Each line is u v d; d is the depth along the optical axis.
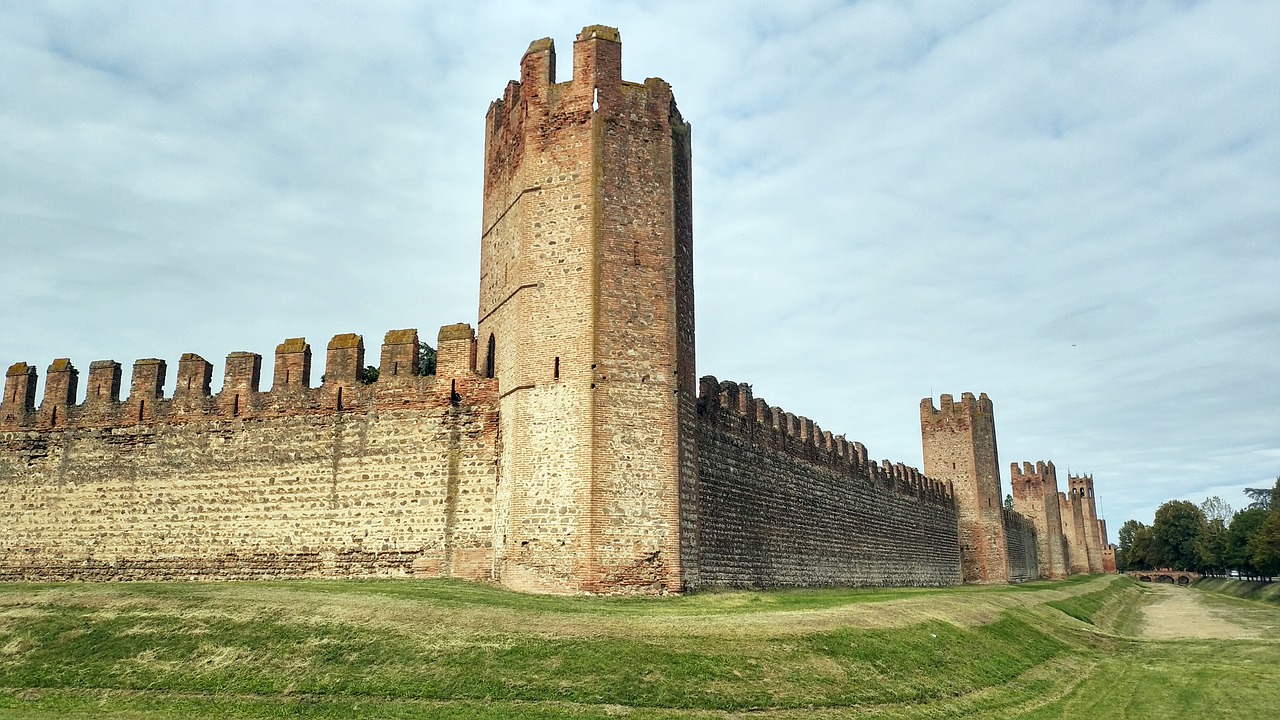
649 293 29.86
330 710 18.81
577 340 28.98
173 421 35.34
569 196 30.05
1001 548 78.00
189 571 33.75
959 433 79.31
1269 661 34.00
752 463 40.16
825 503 48.97
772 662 21.64
